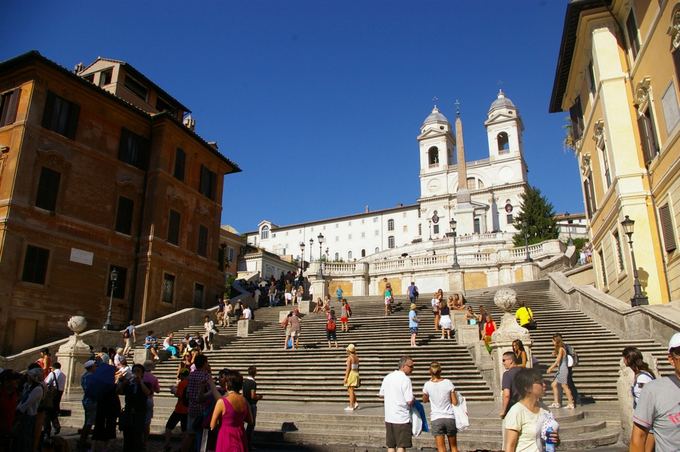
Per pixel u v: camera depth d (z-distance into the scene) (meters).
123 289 27.41
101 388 9.52
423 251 73.00
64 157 24.98
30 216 23.02
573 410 11.83
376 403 14.73
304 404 15.05
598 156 23.75
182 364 14.67
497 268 43.31
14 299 21.81
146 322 27.16
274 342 22.14
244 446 6.60
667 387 4.18
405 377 7.81
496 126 102.38
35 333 22.53
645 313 16.52
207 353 21.14
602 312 19.27
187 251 31.38
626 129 20.78
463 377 15.54
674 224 17.83
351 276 46.81
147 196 29.41
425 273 45.03
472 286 43.53
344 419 11.97
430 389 7.84
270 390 16.45
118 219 27.78
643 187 19.94
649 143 19.72
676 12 16.64
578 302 21.95
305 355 19.27
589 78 24.36
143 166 29.81
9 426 7.79
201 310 28.75
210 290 33.41
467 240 66.38
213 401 7.83
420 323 22.31
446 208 100.25
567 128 31.48
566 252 41.00
